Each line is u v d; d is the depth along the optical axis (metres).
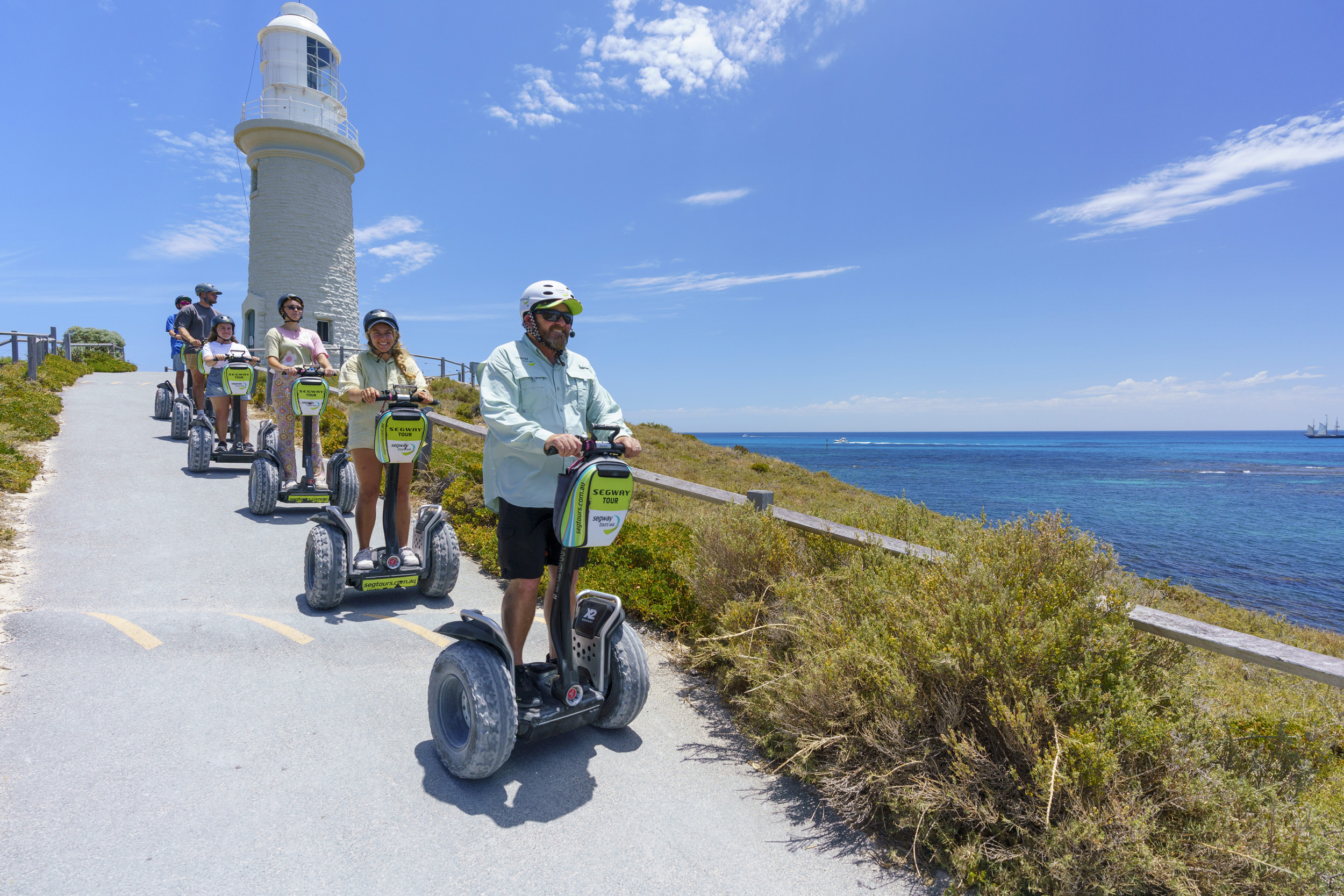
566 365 3.18
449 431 15.26
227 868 2.12
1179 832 2.33
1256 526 36.75
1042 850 2.35
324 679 3.52
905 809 2.63
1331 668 2.28
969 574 3.10
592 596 3.27
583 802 2.71
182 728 2.93
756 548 4.29
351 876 2.15
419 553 4.84
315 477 6.91
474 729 2.58
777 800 2.88
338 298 23.83
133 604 4.24
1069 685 2.56
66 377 15.61
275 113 22.20
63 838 2.18
